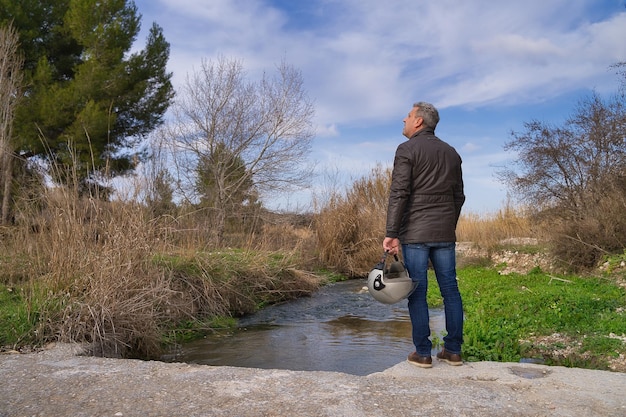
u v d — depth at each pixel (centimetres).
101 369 475
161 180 1037
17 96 1909
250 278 1160
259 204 2138
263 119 2255
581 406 369
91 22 2217
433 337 700
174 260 998
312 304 1177
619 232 1332
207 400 381
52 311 631
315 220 1855
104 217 764
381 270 451
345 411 356
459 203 488
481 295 1064
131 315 678
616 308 869
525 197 1780
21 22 2186
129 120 2428
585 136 1655
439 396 387
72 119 2158
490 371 453
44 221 802
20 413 366
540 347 655
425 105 476
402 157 458
